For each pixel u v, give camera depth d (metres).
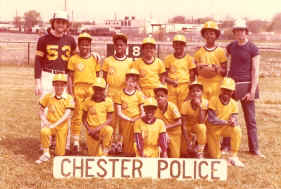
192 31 60.47
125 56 6.92
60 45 6.77
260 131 8.70
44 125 6.41
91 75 6.78
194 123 6.32
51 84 6.80
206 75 6.69
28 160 6.14
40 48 6.72
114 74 6.79
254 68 6.61
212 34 6.64
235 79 6.72
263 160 6.45
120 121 6.63
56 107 6.26
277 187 5.20
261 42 75.56
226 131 6.24
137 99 6.48
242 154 6.79
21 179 5.28
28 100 12.16
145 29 59.69
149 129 5.74
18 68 23.62
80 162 5.38
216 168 5.44
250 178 5.53
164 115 6.20
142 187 5.07
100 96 6.12
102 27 64.88
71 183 5.17
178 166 5.43
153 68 6.75
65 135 6.24
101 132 6.04
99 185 5.11
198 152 6.21
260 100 13.53
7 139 7.42
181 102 7.01
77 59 6.74
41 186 5.02
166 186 5.13
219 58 6.72
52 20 6.69
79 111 6.71
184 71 6.95
